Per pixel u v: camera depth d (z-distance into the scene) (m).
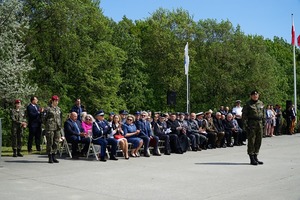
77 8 36.25
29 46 35.25
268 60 52.66
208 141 17.89
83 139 13.75
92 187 8.82
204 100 51.78
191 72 50.84
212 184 9.22
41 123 15.52
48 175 10.35
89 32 41.03
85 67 38.09
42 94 34.12
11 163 12.46
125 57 46.84
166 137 15.53
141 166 12.12
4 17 22.81
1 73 22.77
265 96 50.94
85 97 39.59
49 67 36.28
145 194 8.13
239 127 19.80
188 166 12.14
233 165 12.36
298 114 30.44
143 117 15.34
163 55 51.28
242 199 7.68
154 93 52.81
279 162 13.02
